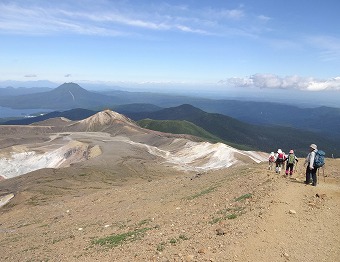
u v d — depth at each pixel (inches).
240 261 499.8
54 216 1590.8
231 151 6648.6
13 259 929.5
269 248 534.6
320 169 1233.4
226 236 591.5
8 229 1541.6
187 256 529.3
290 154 1056.8
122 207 1331.2
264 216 657.0
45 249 943.7
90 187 4028.1
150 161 6264.8
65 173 4630.9
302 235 580.1
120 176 4881.9
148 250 620.7
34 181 4276.6
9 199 3710.6
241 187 1018.1
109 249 722.2
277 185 886.4
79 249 821.9
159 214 1000.2
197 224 727.1
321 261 499.8
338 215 665.6
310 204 718.5
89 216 1339.8
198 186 1359.5
